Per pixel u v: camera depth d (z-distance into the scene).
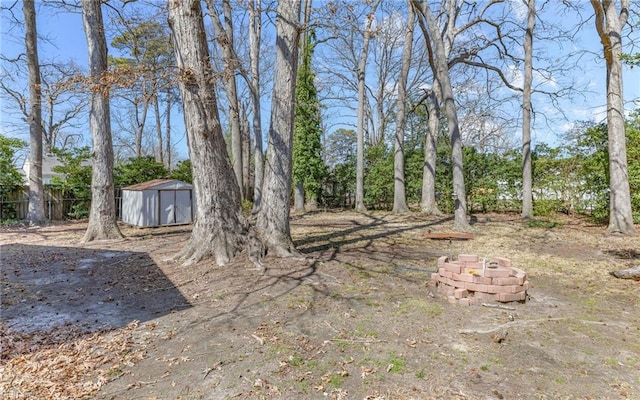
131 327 3.37
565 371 2.50
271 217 5.95
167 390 2.33
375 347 2.88
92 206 8.54
